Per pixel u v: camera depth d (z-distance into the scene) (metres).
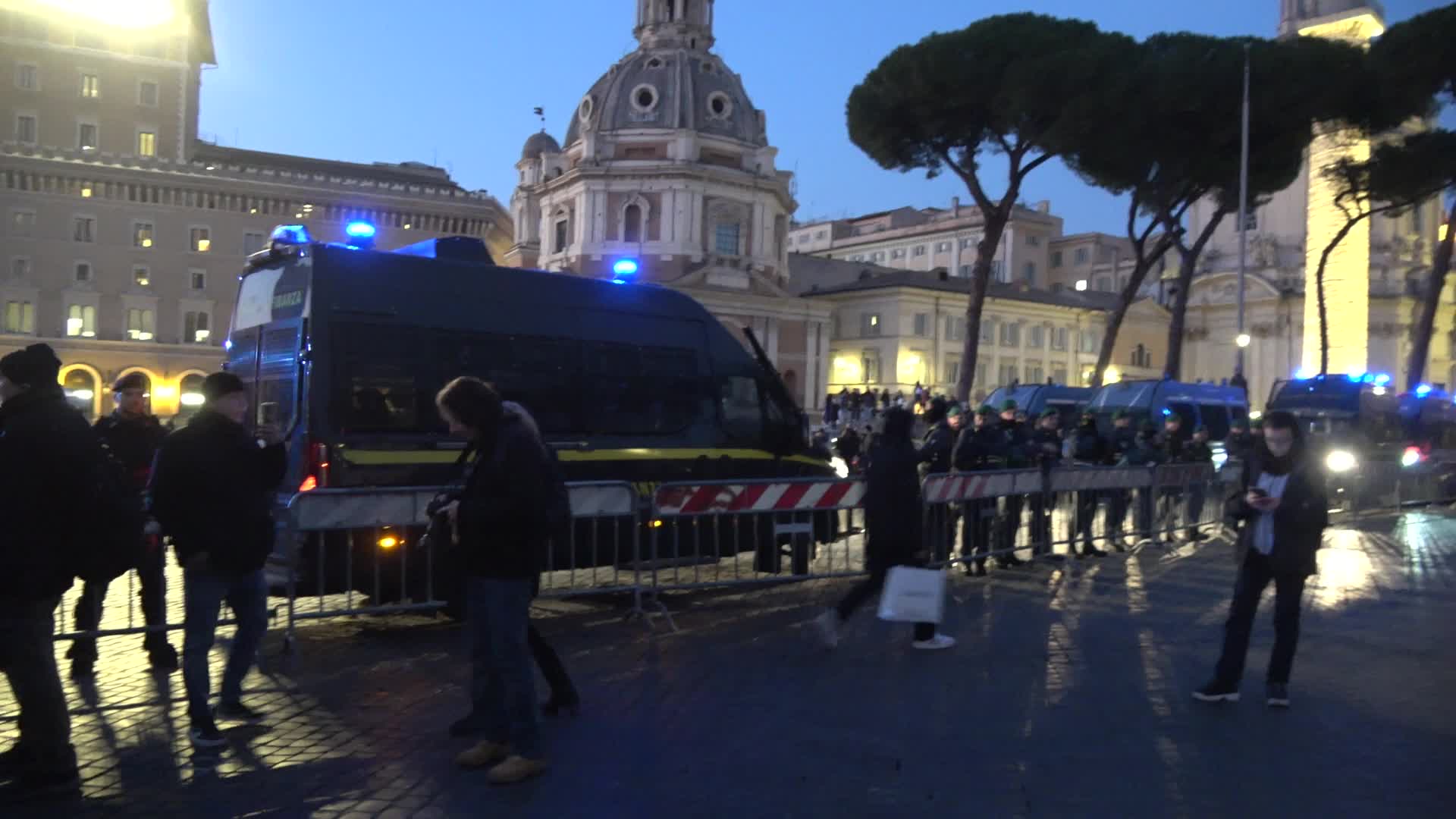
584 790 5.27
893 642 8.59
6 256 63.12
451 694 7.04
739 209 68.31
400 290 9.18
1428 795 5.29
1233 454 20.86
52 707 5.25
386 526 8.44
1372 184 32.34
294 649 7.86
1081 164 31.34
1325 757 5.86
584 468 10.20
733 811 5.03
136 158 65.31
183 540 5.83
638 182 66.62
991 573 12.27
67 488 5.10
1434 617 9.90
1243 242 29.03
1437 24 29.23
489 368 9.59
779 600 10.55
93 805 5.10
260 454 6.03
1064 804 5.15
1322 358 34.06
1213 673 7.64
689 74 68.69
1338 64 30.45
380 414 8.86
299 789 5.30
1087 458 15.66
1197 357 76.62
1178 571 12.54
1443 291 66.69
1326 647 8.58
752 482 10.18
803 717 6.51
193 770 5.57
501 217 81.50
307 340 8.60
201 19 74.25
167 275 66.44
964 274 96.12
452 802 5.11
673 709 6.68
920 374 69.00
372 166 77.38
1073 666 7.84
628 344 10.73
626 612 9.57
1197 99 28.84
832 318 73.06
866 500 8.33
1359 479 20.38
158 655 7.75
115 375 65.25
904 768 5.62
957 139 31.91
